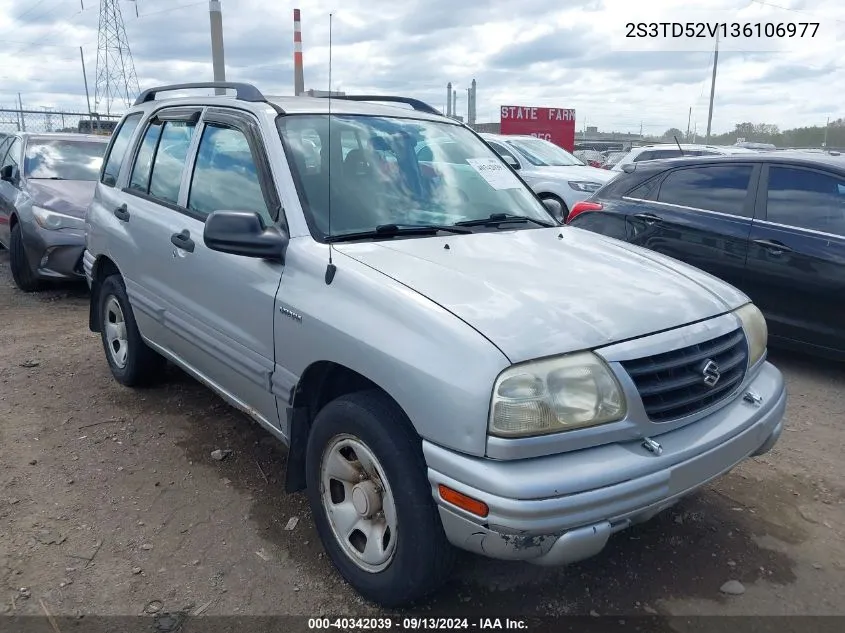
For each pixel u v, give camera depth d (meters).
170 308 3.93
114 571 2.97
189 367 3.98
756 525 3.38
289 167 3.20
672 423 2.47
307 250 2.96
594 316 2.50
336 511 2.85
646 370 2.40
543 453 2.23
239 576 2.95
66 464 3.86
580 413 2.27
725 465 2.60
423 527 2.46
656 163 6.49
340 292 2.74
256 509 3.45
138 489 3.62
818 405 4.88
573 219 6.93
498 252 3.06
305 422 3.06
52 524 3.29
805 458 4.07
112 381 5.08
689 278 3.10
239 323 3.30
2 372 5.23
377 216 3.24
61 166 8.38
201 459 3.94
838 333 5.18
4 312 7.02
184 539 3.20
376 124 3.71
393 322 2.51
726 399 2.73
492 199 3.76
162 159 4.29
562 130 23.19
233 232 2.96
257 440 4.16
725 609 2.79
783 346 5.53
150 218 4.12
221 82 3.90
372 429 2.55
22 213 7.45
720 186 5.93
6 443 4.09
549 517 2.16
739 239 5.62
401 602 2.64
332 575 2.96
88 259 5.06
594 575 2.98
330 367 2.86
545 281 2.74
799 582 2.97
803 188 5.46
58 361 5.51
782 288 5.41
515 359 2.25
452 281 2.64
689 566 3.06
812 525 3.39
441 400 2.29
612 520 2.26
